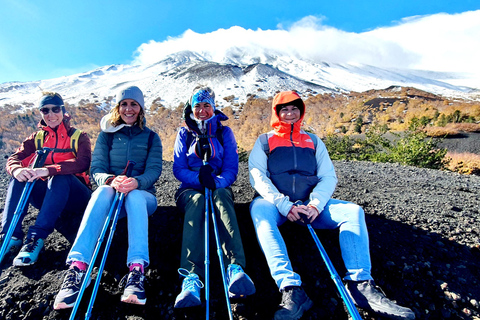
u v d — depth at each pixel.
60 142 2.63
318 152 2.64
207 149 2.56
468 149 17.09
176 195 2.58
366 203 3.44
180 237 2.64
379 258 2.36
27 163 2.71
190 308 1.99
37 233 2.22
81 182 2.70
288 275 1.90
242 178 4.56
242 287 1.84
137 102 2.57
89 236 1.98
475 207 3.49
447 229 2.77
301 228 2.74
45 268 2.31
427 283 2.13
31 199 2.62
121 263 2.34
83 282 1.79
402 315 1.70
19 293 2.09
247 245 2.57
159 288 2.16
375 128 25.38
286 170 2.54
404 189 4.42
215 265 2.33
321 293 2.12
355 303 1.92
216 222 2.19
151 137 2.69
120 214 2.37
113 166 2.61
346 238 2.07
